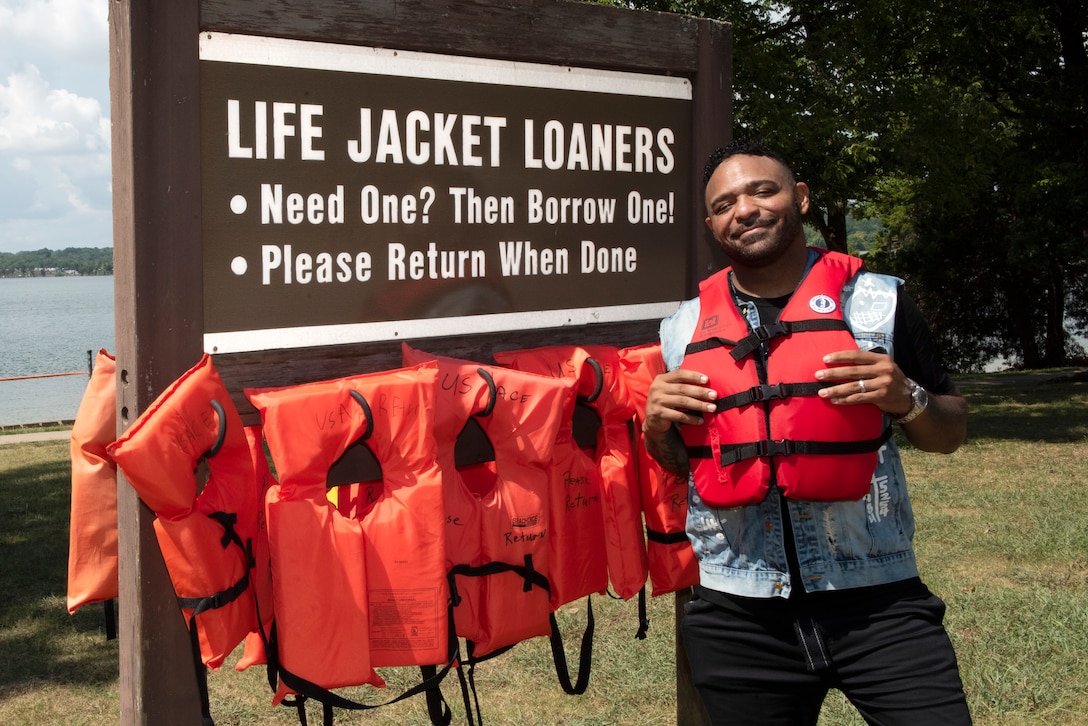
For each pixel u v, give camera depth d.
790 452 2.09
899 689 2.06
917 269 28.50
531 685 4.45
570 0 2.67
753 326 2.22
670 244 2.93
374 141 2.36
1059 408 15.30
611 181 2.79
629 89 2.81
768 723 2.25
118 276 2.10
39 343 105.06
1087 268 26.69
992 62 20.02
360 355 2.37
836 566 2.13
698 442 2.23
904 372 2.24
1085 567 5.98
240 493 2.11
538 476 2.47
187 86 2.10
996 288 28.50
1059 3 20.30
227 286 2.17
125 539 2.08
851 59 14.73
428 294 2.46
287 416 2.11
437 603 2.20
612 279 2.80
